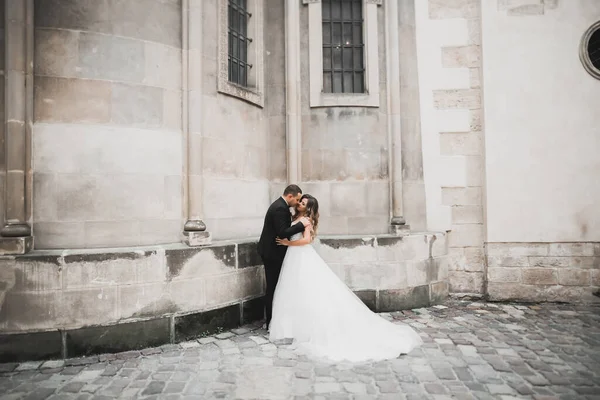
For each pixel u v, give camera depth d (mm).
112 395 2844
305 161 5531
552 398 2754
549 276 5590
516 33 5711
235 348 3818
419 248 5324
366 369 3279
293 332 3980
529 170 5648
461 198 5844
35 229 3732
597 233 5527
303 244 4141
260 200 5352
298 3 5566
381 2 5590
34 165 3736
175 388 2953
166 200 4238
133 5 4113
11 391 2910
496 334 4176
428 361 3441
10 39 3584
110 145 3971
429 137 5875
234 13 5273
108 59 3988
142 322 3814
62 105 3828
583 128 5586
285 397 2797
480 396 2789
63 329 3562
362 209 5469
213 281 4270
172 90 4324
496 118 5707
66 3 3865
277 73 5594
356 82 5727
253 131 5281
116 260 3723
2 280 3480
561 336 4109
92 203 3889
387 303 5098
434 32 5855
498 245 5680
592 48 5746
